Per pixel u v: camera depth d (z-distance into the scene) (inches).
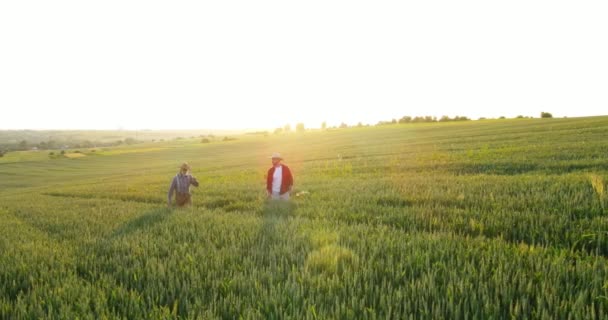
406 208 358.9
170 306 161.9
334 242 232.8
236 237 274.1
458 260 188.5
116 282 197.3
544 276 163.2
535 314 130.0
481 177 577.6
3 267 224.4
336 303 142.7
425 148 1439.5
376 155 1375.5
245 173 1170.6
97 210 529.0
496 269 169.0
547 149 912.3
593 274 161.5
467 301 143.8
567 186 412.2
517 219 281.3
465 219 292.5
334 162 1219.9
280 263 205.0
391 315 138.3
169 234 296.8
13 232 378.6
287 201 453.1
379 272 181.3
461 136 1887.3
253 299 155.2
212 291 170.6
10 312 160.2
